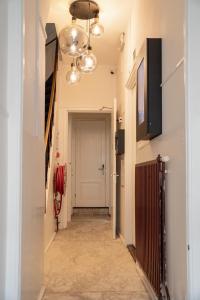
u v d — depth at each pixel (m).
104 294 2.62
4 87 1.69
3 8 1.66
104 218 6.91
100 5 3.96
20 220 1.73
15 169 1.73
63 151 5.91
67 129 6.01
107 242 4.59
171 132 2.15
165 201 2.29
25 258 1.90
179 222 1.94
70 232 5.34
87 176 8.05
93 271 3.22
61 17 4.36
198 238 1.69
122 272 3.19
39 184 2.53
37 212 2.42
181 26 1.92
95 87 6.08
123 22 4.42
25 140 1.90
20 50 1.77
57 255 3.85
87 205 8.01
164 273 2.25
